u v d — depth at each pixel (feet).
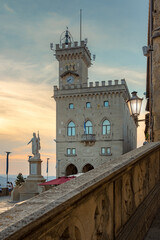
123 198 11.21
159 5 25.90
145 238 12.43
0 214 5.17
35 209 5.36
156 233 13.10
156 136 23.90
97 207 8.29
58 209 5.53
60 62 186.91
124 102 165.89
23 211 5.27
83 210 7.20
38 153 91.66
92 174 8.85
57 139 167.53
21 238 4.47
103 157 156.46
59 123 169.07
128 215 11.71
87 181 7.70
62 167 163.84
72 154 163.12
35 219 4.81
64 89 169.37
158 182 20.48
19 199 83.82
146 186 16.19
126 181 11.84
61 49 184.14
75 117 166.20
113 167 9.81
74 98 167.94
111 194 9.66
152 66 25.50
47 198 6.17
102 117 160.66
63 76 183.52
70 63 184.24
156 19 25.89
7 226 4.49
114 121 157.99
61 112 169.89
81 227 6.98
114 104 159.43
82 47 180.04
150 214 14.87
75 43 183.11
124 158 12.18
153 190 18.01
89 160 158.81
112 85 159.33
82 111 165.37
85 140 157.89
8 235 4.18
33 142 91.30
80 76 181.06
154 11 26.30
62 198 6.07
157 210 16.98
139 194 14.11
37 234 4.97
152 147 16.85
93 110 163.12
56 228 5.77
